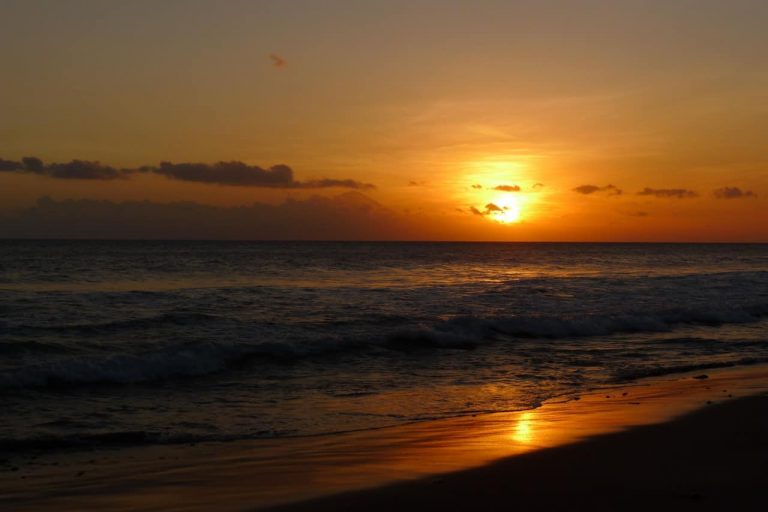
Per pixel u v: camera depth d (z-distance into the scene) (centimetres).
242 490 682
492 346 1892
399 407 1162
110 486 709
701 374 1480
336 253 10269
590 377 1456
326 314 2383
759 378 1411
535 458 788
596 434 909
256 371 1503
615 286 3684
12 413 1109
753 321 2516
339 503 633
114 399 1225
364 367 1566
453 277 4853
